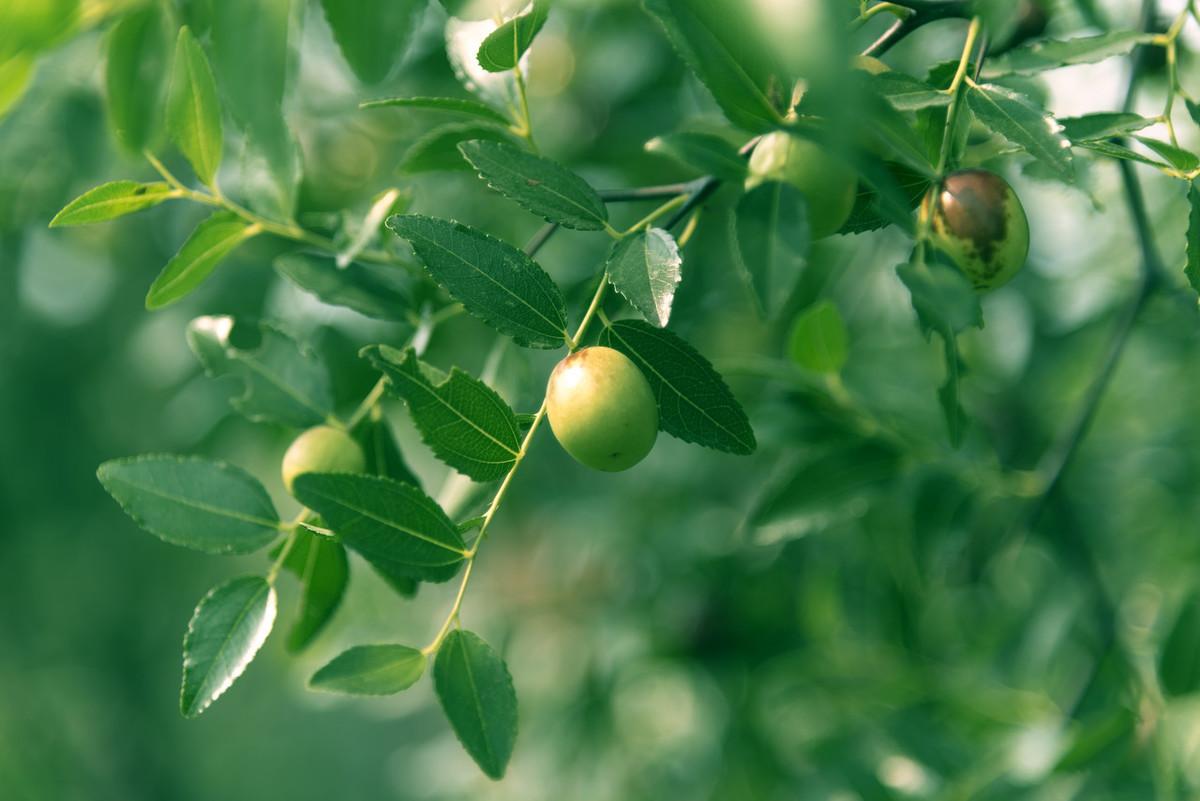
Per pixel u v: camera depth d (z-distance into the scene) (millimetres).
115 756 2281
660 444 1063
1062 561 825
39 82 753
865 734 829
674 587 1028
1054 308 938
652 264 485
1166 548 997
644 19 949
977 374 952
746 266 473
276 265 583
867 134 485
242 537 544
